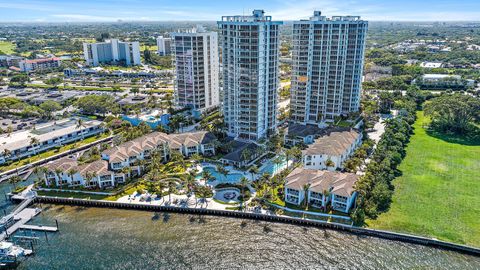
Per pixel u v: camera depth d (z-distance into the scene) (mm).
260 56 161500
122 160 144875
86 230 113500
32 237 109750
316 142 159125
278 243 106562
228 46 167500
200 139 167750
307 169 132625
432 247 103250
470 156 162500
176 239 108875
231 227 114625
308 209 120188
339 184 121438
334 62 198750
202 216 120938
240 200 126750
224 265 97938
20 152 165625
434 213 116875
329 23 190000
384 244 105062
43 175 147750
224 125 185125
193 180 130625
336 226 112000
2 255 100000
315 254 101688
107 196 130875
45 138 177500
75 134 190625
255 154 160625
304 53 196375
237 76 167750
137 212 123812
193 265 97938
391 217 115062
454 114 193250
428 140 184250
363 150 151250
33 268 97312
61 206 127938
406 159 159875
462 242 102812
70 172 135750
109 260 99750
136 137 173250
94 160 149250
